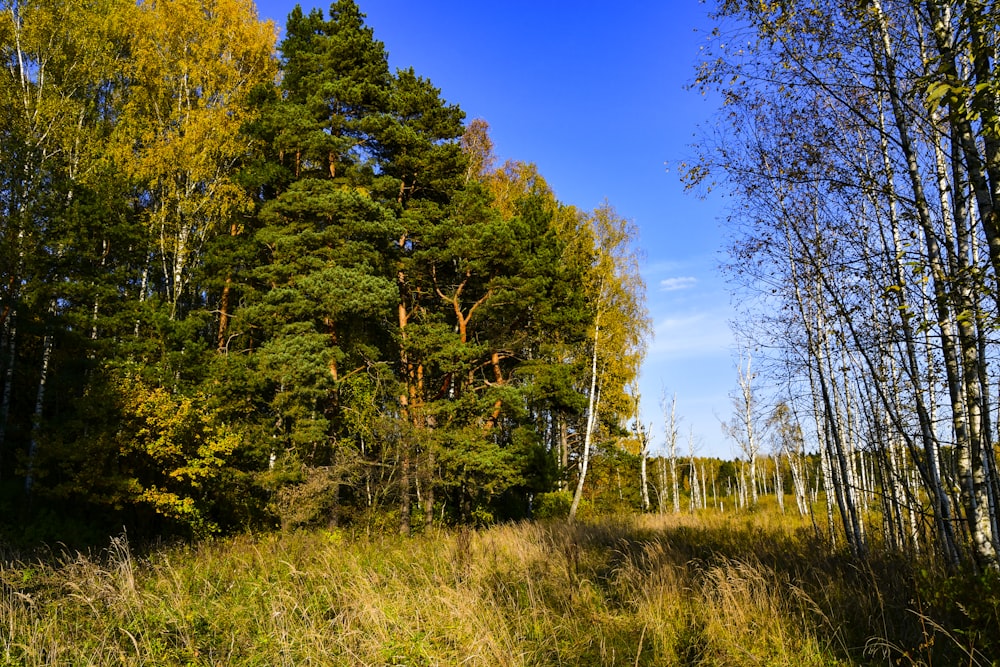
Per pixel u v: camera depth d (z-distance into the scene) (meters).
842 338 9.56
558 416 28.22
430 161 22.45
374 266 21.00
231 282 22.42
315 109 21.80
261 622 7.10
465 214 22.42
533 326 25.36
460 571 10.45
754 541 13.07
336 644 6.36
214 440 18.06
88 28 22.30
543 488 23.92
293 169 24.39
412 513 22.89
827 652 6.50
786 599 7.96
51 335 19.30
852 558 9.54
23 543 14.22
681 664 6.50
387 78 23.55
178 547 14.52
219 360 20.30
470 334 25.55
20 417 22.45
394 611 7.34
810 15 7.22
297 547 13.73
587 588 9.20
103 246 21.28
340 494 20.52
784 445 21.98
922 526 10.05
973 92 4.91
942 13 5.82
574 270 25.98
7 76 20.72
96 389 17.36
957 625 6.43
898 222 8.37
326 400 20.88
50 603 7.24
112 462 17.11
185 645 6.29
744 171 9.44
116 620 6.90
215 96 23.12
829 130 8.83
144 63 22.27
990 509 6.37
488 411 22.44
